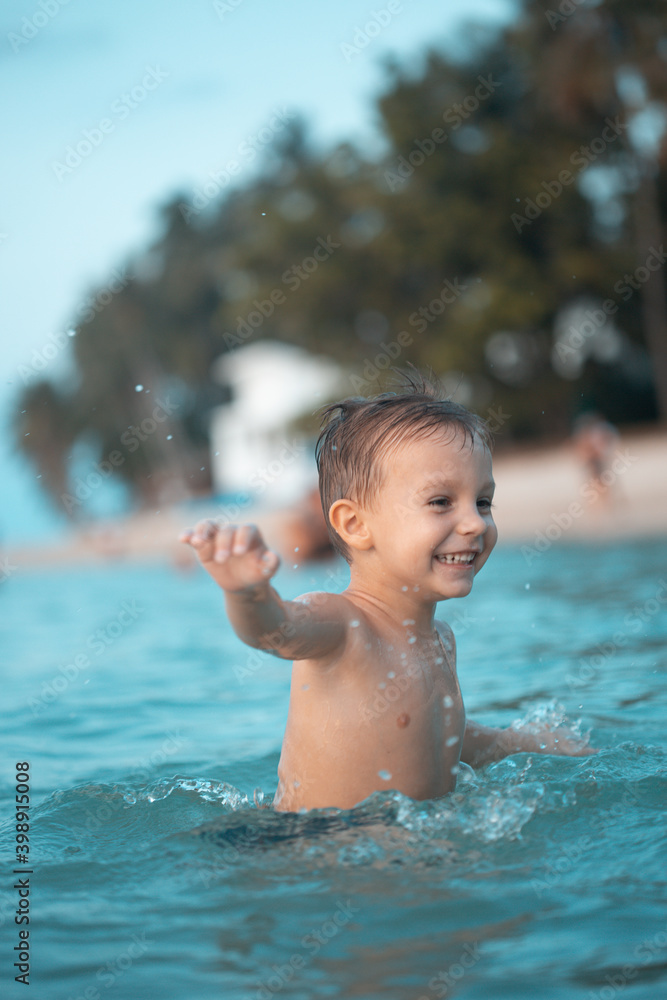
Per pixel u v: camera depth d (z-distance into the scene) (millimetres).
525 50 31984
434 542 2777
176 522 36844
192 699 5141
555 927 1962
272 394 43438
